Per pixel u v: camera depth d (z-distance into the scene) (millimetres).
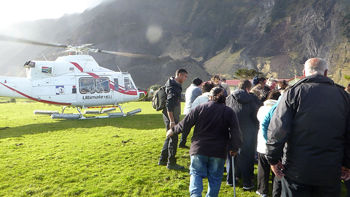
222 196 4543
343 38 193000
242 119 4867
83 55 14789
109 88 14820
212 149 3697
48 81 13516
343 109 2594
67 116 13555
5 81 12805
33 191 4641
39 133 9906
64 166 5934
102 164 6082
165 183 5020
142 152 6973
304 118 2631
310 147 2607
